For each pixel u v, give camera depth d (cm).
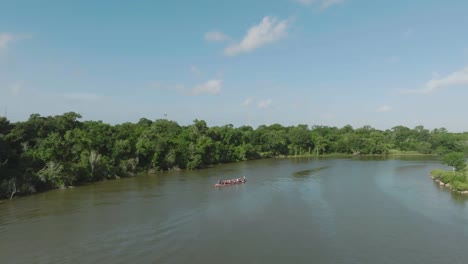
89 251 4359
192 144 14025
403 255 4169
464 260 4025
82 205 6831
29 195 8038
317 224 5381
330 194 7675
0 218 5925
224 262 4000
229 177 10781
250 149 18100
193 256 4172
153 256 4184
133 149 11988
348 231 5031
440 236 4803
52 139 9931
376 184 9069
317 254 4206
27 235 4981
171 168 13150
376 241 4622
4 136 9469
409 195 7544
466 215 5850
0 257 4206
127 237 4850
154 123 17625
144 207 6575
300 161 16775
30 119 10819
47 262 4050
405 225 5303
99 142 11106
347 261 4006
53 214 6147
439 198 7219
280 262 3988
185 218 5766
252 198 7319
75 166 9588
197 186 9025
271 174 11375
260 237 4809
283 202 6888
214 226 5319
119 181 10206
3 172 8056
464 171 9694
